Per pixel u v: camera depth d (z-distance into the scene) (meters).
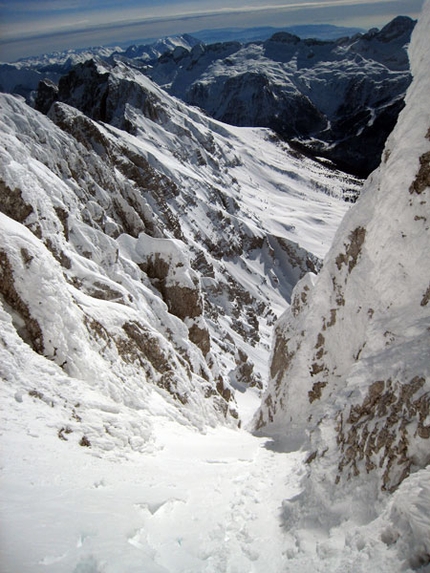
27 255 16.67
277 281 113.38
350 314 17.66
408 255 14.84
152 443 14.00
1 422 10.75
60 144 56.84
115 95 151.25
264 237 118.12
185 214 102.50
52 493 8.23
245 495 10.41
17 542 6.30
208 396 27.61
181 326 32.81
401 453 8.63
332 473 9.58
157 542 7.88
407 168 15.41
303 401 19.39
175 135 156.00
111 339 20.03
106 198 57.41
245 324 69.19
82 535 6.93
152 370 22.08
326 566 7.01
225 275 87.56
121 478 10.14
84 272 25.70
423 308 13.39
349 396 11.03
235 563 7.46
